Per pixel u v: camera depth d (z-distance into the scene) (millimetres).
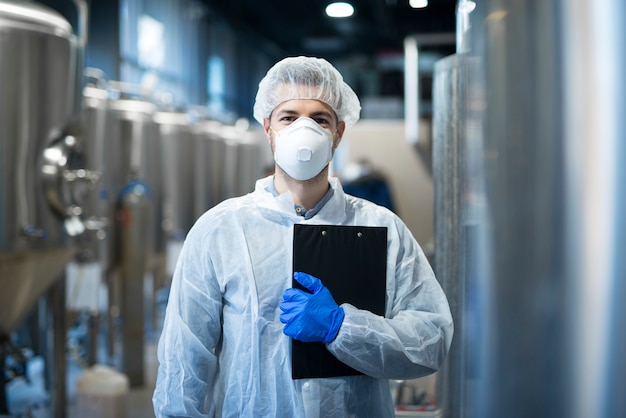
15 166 2564
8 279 2570
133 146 4137
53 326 3080
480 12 694
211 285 1274
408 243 1346
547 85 608
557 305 607
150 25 6492
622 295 581
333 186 1336
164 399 1262
